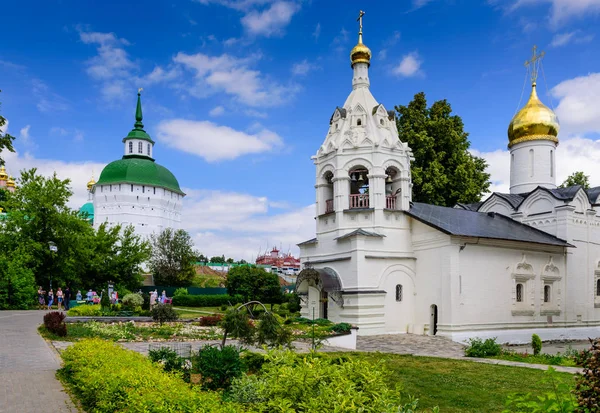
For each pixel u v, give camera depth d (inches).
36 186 1734.7
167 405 272.4
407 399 494.0
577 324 1362.0
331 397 252.5
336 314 1198.3
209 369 439.5
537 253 1299.2
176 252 2600.9
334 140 1278.3
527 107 1616.6
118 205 3629.4
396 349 935.0
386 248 1195.9
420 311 1190.3
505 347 1112.2
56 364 565.9
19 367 545.3
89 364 414.0
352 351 846.5
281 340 538.3
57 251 1724.9
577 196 1425.9
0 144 1132.5
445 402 484.4
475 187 1818.4
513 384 567.5
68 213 1798.7
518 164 1625.2
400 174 1258.0
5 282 1489.9
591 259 1432.1
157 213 3769.7
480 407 467.2
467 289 1140.5
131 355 453.4
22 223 1694.1
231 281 1628.9
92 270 1975.9
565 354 911.0
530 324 1248.8
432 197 1763.0
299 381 270.7
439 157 1797.5
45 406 391.5
